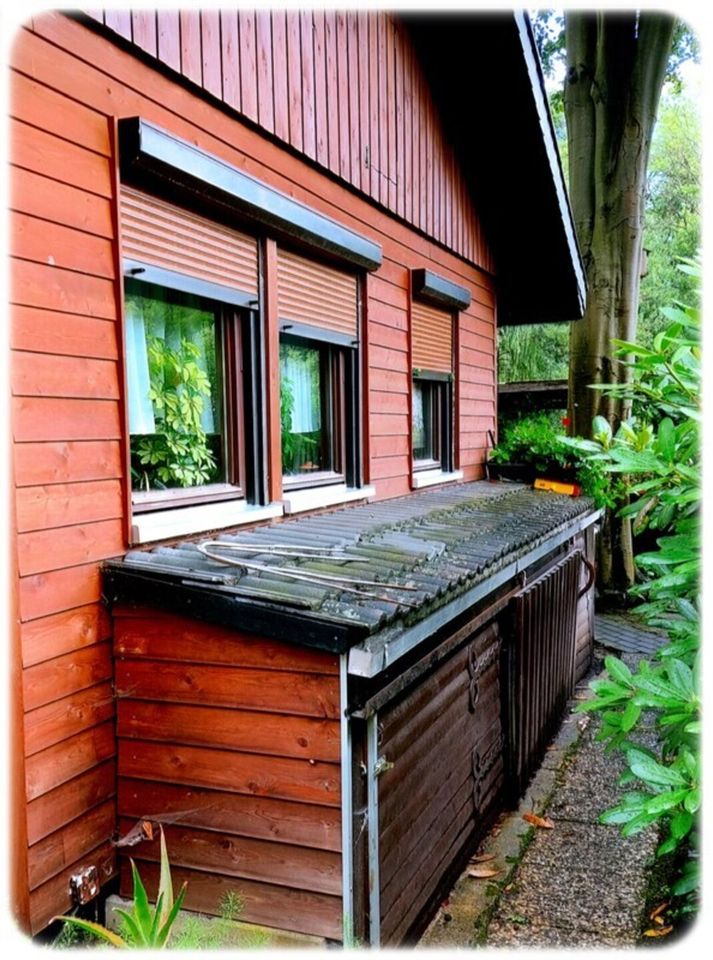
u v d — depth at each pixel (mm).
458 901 2961
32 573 2074
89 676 2262
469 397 6520
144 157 2463
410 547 2902
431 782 2787
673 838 2109
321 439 4211
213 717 2203
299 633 1994
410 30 5000
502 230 6797
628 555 8336
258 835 2146
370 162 4438
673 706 2088
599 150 8312
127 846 2328
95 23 2338
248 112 3186
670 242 17203
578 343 8547
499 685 3832
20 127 2061
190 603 2162
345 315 4250
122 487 2445
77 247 2264
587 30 8367
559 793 4035
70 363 2229
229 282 3127
